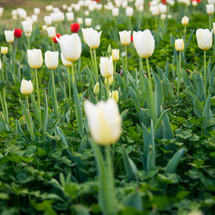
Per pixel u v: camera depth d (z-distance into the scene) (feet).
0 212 4.82
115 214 4.63
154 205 4.63
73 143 5.71
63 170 5.37
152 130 5.32
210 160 5.38
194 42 10.23
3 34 12.35
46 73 8.10
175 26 12.82
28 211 4.95
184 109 6.53
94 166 5.38
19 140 5.73
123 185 5.11
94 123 4.39
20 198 5.17
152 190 5.02
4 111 6.04
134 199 4.67
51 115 6.23
